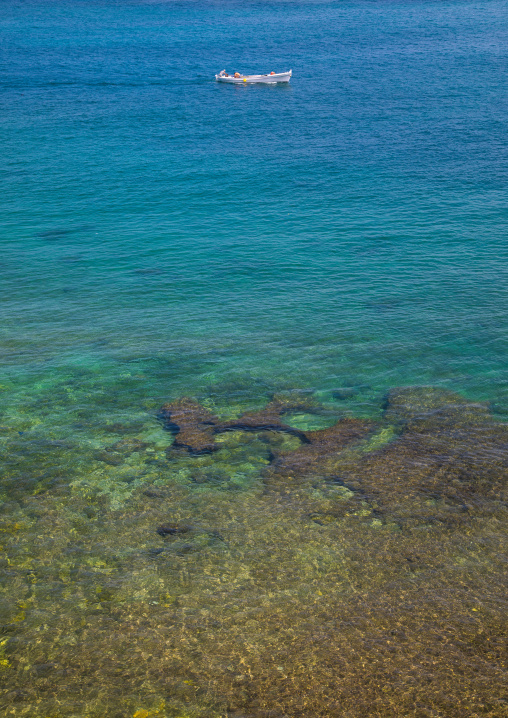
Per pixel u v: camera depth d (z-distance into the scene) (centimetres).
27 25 13912
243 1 18762
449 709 970
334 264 3198
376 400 2008
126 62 9719
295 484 1586
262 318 2645
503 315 2583
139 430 1852
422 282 2944
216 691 1005
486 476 1592
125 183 4578
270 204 4116
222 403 2005
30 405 1980
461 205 3925
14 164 4991
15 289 2983
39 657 1066
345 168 4741
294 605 1180
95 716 963
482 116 5953
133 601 1193
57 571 1273
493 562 1288
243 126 6044
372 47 10438
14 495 1534
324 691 1002
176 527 1420
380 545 1346
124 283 3053
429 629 1118
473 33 11462
